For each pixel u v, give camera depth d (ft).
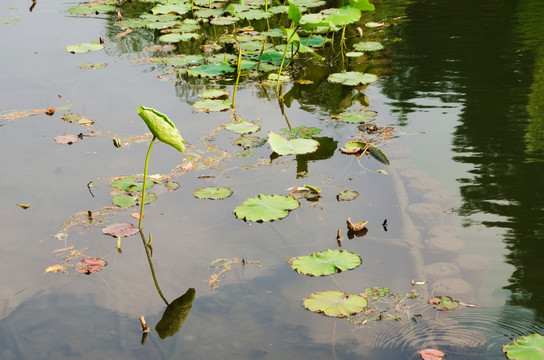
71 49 20.59
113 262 9.04
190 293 8.23
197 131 13.98
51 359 7.07
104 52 20.66
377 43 19.95
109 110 15.37
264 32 21.67
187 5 25.80
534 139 12.26
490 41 19.17
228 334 7.36
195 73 17.37
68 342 7.37
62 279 8.67
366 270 8.50
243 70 18.69
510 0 24.30
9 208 10.69
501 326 7.14
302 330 7.35
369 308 7.65
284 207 10.21
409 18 23.06
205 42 21.49
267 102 15.84
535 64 16.66
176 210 10.48
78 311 7.97
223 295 8.14
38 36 22.50
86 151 13.03
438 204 10.05
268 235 9.57
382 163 11.88
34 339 7.45
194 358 6.98
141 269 8.83
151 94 16.51
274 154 12.67
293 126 14.05
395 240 9.20
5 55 20.20
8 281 8.64
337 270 8.41
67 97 16.34
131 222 10.14
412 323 7.30
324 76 17.74
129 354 7.10
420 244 9.03
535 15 21.74
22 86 17.25
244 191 11.04
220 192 10.95
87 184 11.55
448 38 19.94
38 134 13.99
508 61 17.12
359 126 13.78
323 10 23.32
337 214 10.09
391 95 15.61
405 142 12.69
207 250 9.23
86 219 10.28
